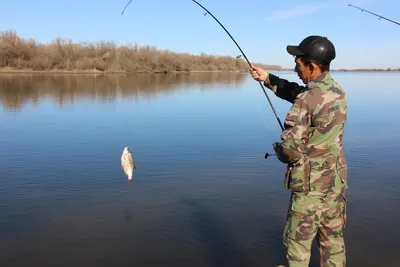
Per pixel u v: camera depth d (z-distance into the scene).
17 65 60.50
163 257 4.71
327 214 3.22
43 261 4.62
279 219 5.76
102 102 21.30
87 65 64.75
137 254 4.77
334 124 3.12
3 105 19.61
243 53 4.16
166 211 6.06
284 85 3.91
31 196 6.70
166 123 14.25
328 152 3.15
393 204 6.26
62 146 10.47
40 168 8.38
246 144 10.70
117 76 56.66
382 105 19.84
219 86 35.84
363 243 4.97
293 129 3.13
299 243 3.24
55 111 17.56
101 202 6.43
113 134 12.15
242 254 4.78
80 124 14.08
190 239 5.14
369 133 12.16
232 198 6.59
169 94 26.56
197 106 19.45
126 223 5.62
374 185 7.21
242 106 19.44
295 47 3.37
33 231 5.38
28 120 15.02
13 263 4.57
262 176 7.79
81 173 8.04
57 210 6.09
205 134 12.11
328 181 3.15
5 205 6.30
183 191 6.94
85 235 5.26
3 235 5.25
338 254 3.35
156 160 9.02
